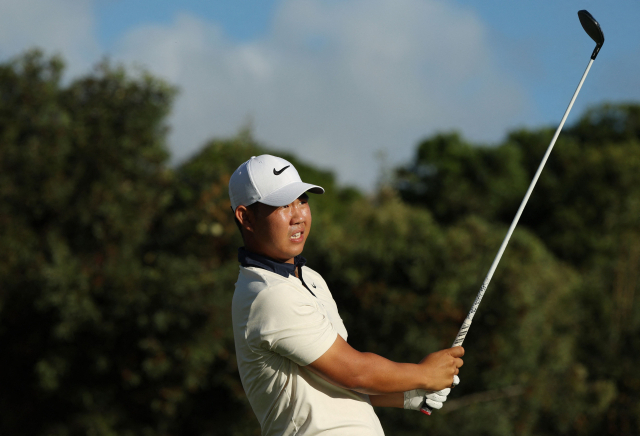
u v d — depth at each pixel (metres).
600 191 64.62
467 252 35.41
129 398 32.72
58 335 29.58
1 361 31.75
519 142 78.00
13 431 31.70
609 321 44.62
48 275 29.58
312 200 38.16
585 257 62.25
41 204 32.06
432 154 72.69
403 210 39.00
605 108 82.81
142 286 31.62
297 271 7.66
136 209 33.59
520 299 34.31
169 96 34.72
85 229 32.91
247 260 7.37
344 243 36.34
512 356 34.97
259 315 6.88
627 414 40.91
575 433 39.56
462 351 7.56
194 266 33.00
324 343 6.76
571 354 41.75
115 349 31.89
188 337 32.00
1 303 30.23
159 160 34.72
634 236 49.38
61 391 31.39
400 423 32.75
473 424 33.03
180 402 34.28
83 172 33.09
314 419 6.88
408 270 34.66
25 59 33.16
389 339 34.44
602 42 8.16
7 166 31.89
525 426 35.53
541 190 70.31
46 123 32.22
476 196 69.81
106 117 33.53
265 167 7.46
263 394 7.12
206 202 34.72
